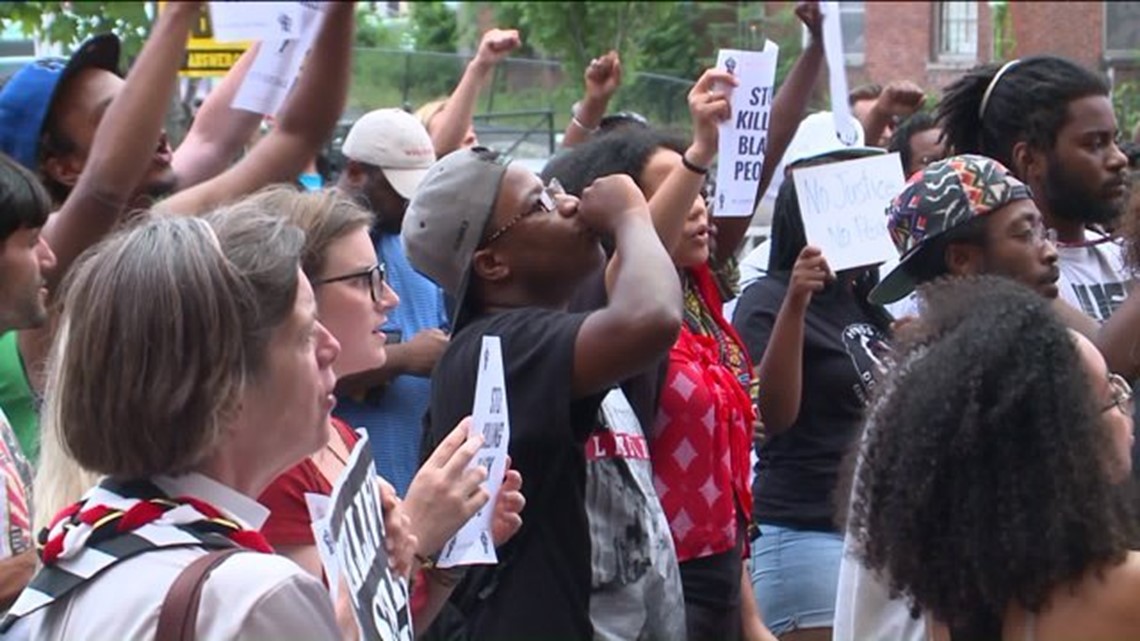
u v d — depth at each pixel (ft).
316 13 8.63
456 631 10.61
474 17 73.20
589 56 67.62
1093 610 7.82
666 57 68.28
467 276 11.10
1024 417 7.85
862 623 9.14
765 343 15.43
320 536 7.28
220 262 7.16
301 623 6.87
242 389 7.17
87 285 7.22
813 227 15.37
